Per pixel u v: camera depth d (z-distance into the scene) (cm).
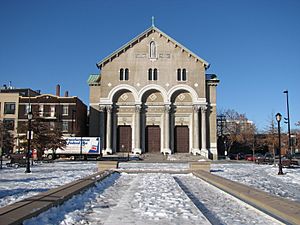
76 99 6819
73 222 863
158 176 2373
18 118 6869
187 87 6525
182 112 6588
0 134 5941
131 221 880
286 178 2353
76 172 2788
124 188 1641
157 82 6544
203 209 1083
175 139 6581
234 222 893
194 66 6581
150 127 6581
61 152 5919
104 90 6512
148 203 1141
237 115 9631
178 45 6600
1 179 2092
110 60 6588
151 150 6531
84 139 5944
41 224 801
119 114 6569
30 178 2180
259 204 1002
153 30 6656
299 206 921
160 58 6600
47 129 5262
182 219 902
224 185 1466
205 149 6391
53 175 2445
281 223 848
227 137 8881
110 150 6338
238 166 4006
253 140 7906
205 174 2198
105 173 2248
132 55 6606
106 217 938
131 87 6525
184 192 1453
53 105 6819
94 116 6544
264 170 3200
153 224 846
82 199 1221
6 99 6925
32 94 8119
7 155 6072
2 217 739
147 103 6594
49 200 991
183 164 4453
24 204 913
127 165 4091
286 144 7312
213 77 6812
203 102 6475
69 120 6756
